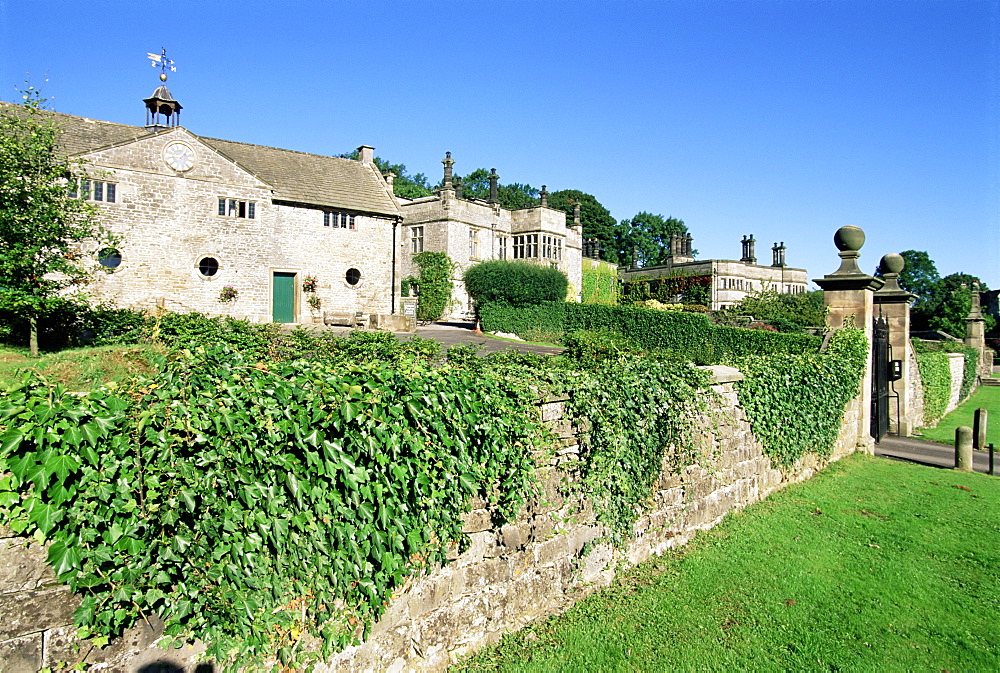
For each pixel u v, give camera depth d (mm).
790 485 9398
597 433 5848
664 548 6758
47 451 2912
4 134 14844
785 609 5590
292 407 3695
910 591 6000
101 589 3072
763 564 6512
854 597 5859
